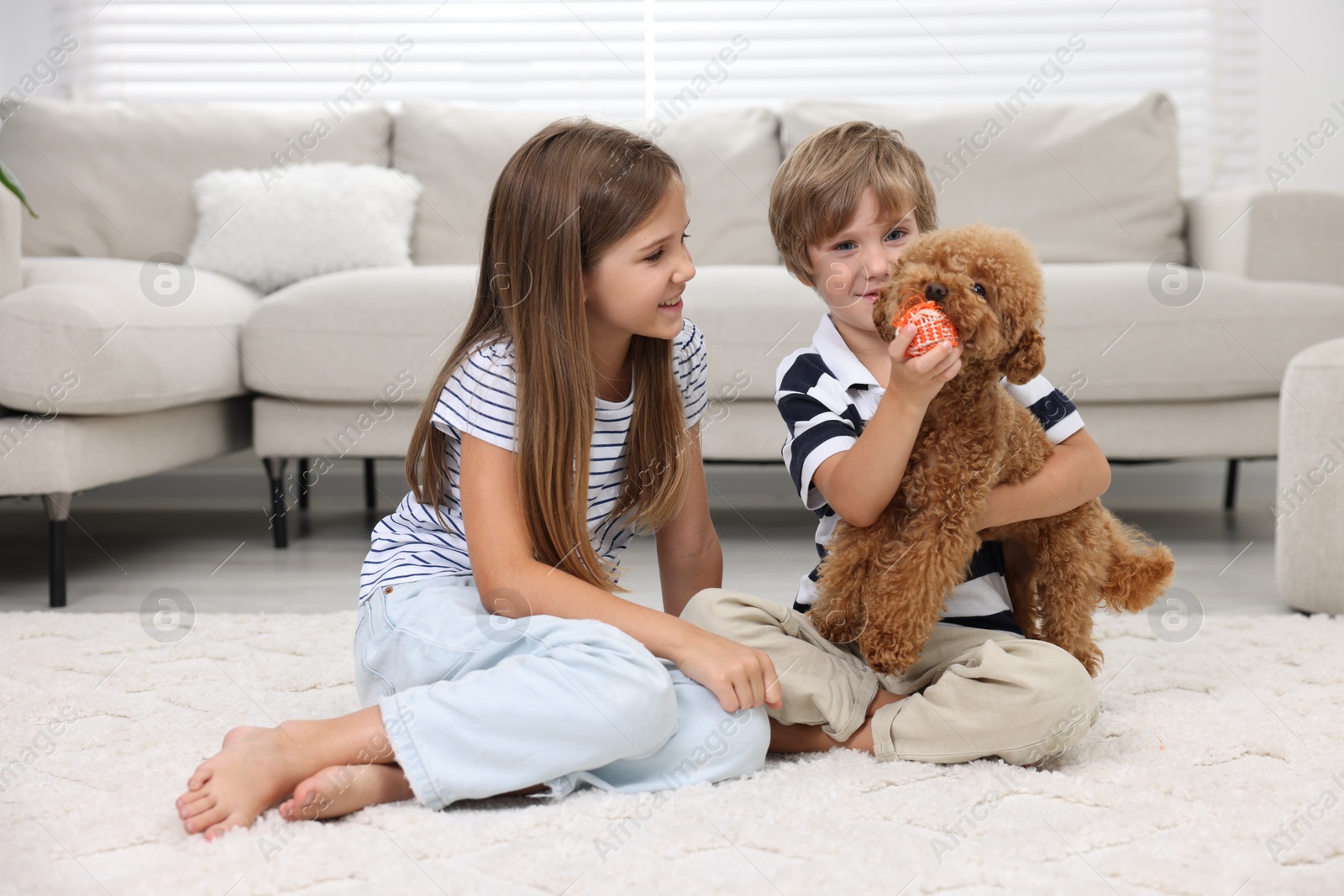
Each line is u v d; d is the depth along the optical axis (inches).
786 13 132.0
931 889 30.7
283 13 131.2
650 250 43.5
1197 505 115.0
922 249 41.3
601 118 117.3
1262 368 90.2
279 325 91.3
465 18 131.9
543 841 33.9
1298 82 127.9
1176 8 129.3
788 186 50.2
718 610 43.3
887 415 40.3
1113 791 37.8
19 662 56.7
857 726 42.8
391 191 107.2
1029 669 40.3
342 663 57.1
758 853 33.3
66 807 37.1
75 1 128.7
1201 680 52.2
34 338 74.0
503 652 40.3
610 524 49.3
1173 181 111.0
